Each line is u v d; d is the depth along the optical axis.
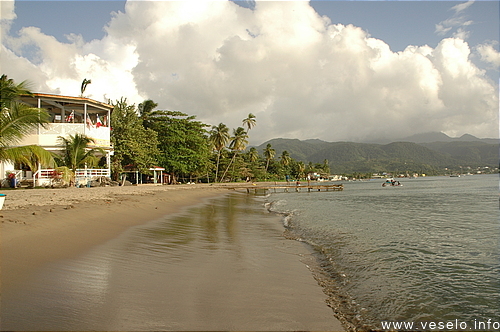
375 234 11.62
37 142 25.91
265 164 112.75
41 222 7.96
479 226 14.07
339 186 60.88
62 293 4.17
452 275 6.80
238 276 5.79
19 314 3.53
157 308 4.08
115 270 5.35
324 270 6.88
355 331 4.18
